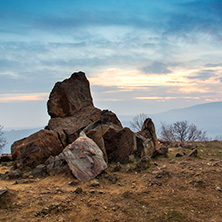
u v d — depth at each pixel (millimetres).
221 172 10062
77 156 10539
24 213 6844
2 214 6738
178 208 7297
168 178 9703
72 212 7133
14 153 12133
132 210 7316
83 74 17000
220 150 16422
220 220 6516
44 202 7539
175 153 15391
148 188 8891
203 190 8461
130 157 12711
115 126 13656
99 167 10227
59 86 15914
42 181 9805
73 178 9953
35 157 11977
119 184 9477
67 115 15625
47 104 15867
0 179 10445
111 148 12773
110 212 7211
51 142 12758
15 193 8094
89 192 8547
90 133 12469
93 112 15445
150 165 11898
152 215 6973
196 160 12844
